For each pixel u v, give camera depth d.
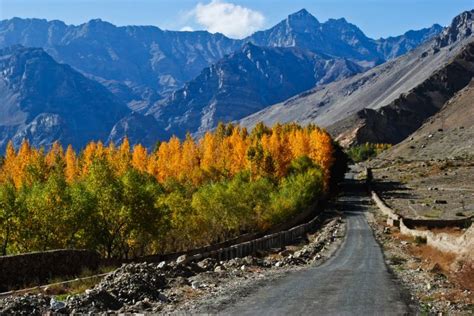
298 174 95.50
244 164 109.31
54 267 24.94
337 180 138.12
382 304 21.20
